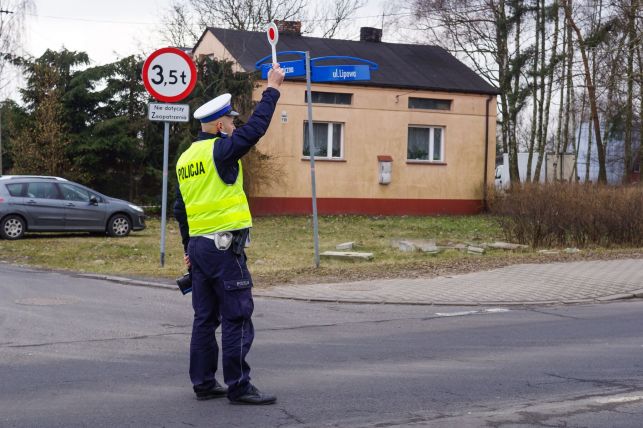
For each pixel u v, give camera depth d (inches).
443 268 532.4
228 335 218.4
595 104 1371.8
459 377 253.6
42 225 756.6
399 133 1219.9
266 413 211.5
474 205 1272.1
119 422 203.3
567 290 452.1
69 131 1159.6
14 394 232.1
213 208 216.4
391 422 203.2
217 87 1040.8
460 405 219.9
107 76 1149.1
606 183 758.5
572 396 230.1
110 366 269.7
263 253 676.7
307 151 1168.2
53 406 218.8
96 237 794.2
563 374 257.8
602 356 286.2
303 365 272.1
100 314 372.2
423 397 228.5
